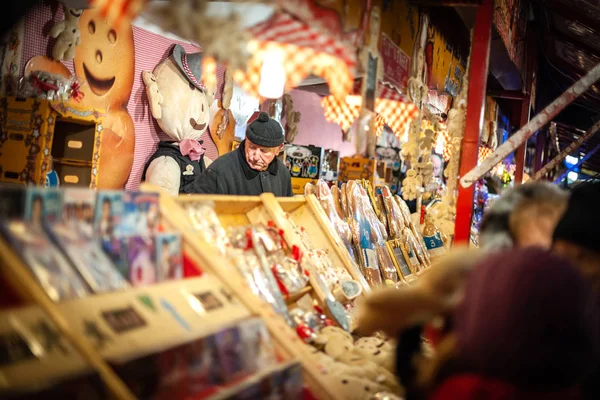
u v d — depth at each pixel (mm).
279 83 2410
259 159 3834
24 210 1479
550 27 8820
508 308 1420
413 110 3969
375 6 2650
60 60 4398
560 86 13477
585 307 1438
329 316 2826
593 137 15094
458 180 4145
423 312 1715
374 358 2539
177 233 2002
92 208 1702
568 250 1839
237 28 1790
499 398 1406
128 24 5000
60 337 1348
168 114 5367
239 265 2410
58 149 4188
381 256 4273
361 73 2516
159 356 1508
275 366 1911
